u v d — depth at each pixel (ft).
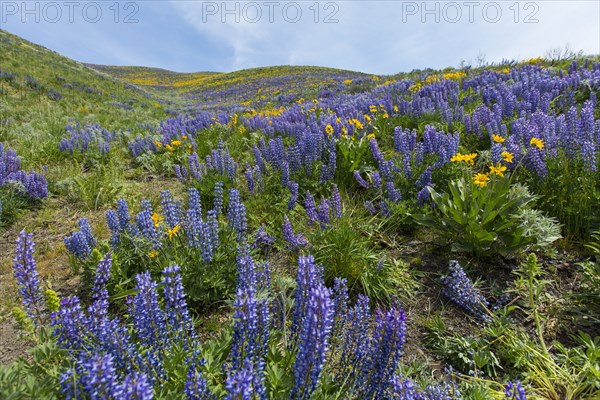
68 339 7.20
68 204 20.25
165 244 12.46
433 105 29.04
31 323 8.25
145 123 43.96
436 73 60.95
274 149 19.90
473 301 10.61
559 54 48.29
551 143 16.42
